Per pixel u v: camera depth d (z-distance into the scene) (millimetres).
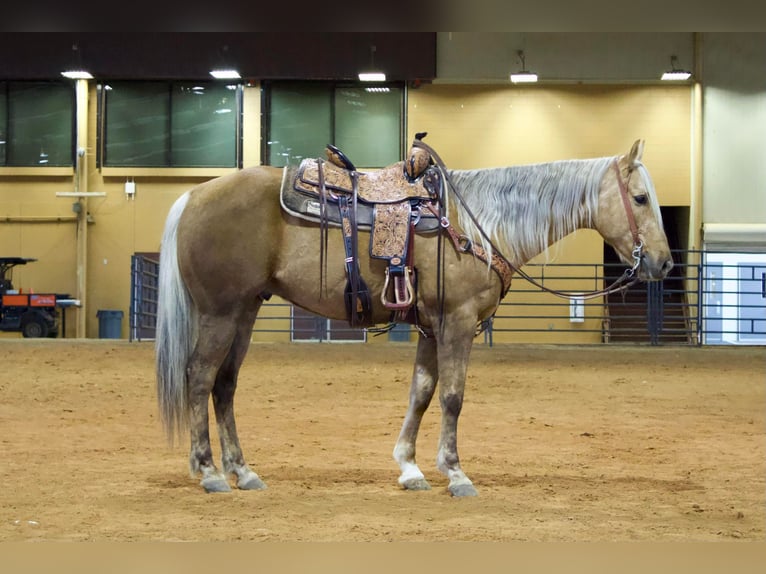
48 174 29109
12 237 29234
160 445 8766
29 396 12492
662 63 28359
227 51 28141
